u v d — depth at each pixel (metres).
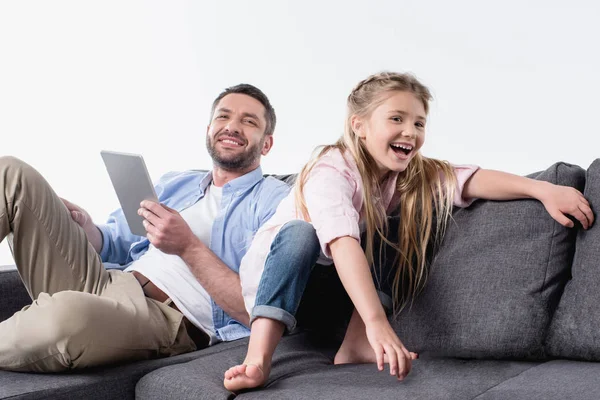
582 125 2.43
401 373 1.36
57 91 3.96
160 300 1.96
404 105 1.70
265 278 1.54
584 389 1.22
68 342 1.53
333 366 1.62
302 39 3.14
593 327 1.45
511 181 1.63
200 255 1.89
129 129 3.86
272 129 2.30
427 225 1.71
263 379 1.43
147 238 2.05
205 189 2.24
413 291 1.69
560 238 1.57
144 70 3.78
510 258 1.58
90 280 1.88
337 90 3.04
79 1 3.90
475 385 1.36
